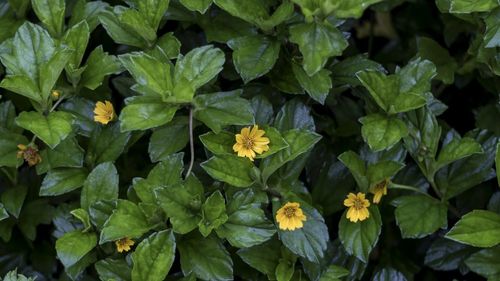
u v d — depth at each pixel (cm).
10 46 84
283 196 81
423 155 83
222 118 79
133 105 78
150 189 79
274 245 83
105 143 83
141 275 77
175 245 77
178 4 86
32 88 80
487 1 81
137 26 82
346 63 86
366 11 105
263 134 79
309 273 81
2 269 91
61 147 82
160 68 78
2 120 86
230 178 79
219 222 77
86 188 81
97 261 83
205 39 91
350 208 81
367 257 81
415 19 103
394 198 86
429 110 83
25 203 89
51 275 91
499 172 80
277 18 80
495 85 90
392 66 97
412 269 91
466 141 82
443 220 83
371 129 81
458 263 87
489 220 80
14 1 88
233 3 80
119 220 78
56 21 85
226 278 79
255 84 87
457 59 94
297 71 82
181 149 85
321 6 78
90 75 84
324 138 90
